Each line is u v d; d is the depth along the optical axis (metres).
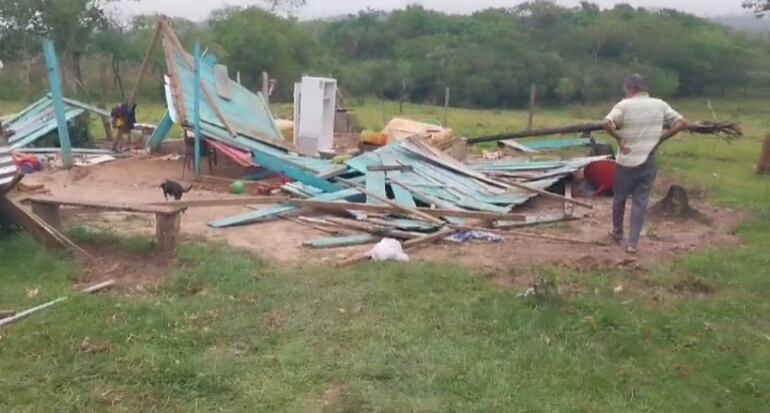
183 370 5.03
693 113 44.78
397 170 11.65
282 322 6.00
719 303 6.82
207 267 7.23
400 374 5.15
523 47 54.84
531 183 11.84
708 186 13.86
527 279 7.37
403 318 6.16
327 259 7.94
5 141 8.04
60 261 7.27
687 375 5.30
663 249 8.92
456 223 9.42
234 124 13.27
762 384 5.17
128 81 34.25
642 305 6.65
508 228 9.73
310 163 12.11
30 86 30.45
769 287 7.36
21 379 4.89
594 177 12.42
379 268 7.43
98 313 5.98
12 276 6.88
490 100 50.59
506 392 4.94
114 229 8.94
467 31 61.31
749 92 54.62
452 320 6.12
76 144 16.34
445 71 51.12
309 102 15.29
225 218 9.60
